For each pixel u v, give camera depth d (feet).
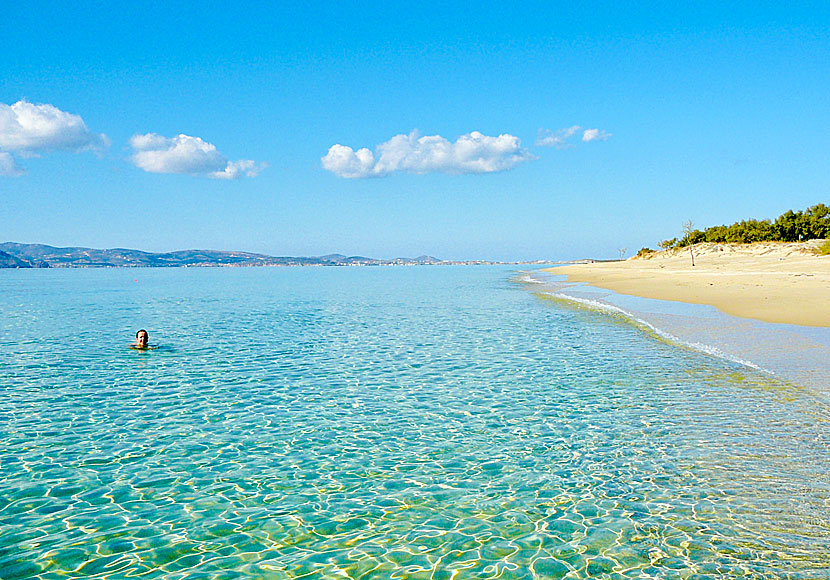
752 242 472.85
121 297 193.67
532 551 25.57
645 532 26.81
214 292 224.74
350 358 70.33
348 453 37.78
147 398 51.42
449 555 25.38
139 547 26.14
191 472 34.68
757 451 35.76
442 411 46.88
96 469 35.09
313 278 418.10
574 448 37.81
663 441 38.27
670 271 278.67
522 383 55.77
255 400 50.72
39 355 73.31
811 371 55.21
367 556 25.38
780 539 25.70
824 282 152.76
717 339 74.49
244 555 25.52
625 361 64.18
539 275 376.48
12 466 35.45
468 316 116.98
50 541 26.63
